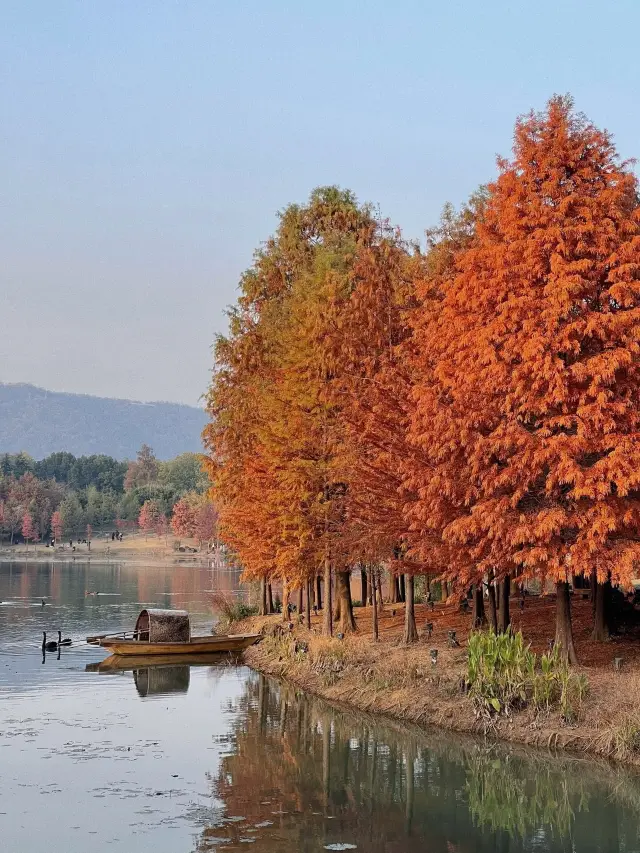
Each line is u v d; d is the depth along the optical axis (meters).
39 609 70.62
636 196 26.42
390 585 52.19
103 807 18.16
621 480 22.06
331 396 33.03
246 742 23.91
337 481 33.06
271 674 36.88
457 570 26.75
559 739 22.03
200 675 36.91
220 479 44.75
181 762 21.78
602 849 16.36
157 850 15.73
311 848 16.08
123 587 103.44
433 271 30.84
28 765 21.34
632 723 20.94
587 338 24.09
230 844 16.14
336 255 36.62
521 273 24.14
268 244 44.38
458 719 24.55
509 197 25.09
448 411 24.61
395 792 19.59
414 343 30.06
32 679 35.47
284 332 36.56
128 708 28.84
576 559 22.83
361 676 30.33
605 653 27.75
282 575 41.44
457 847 16.36
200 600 82.00
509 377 24.06
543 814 18.19
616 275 23.45
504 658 24.48
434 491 25.39
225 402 44.19
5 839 16.22
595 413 22.67
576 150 24.66
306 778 20.55
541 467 23.72
